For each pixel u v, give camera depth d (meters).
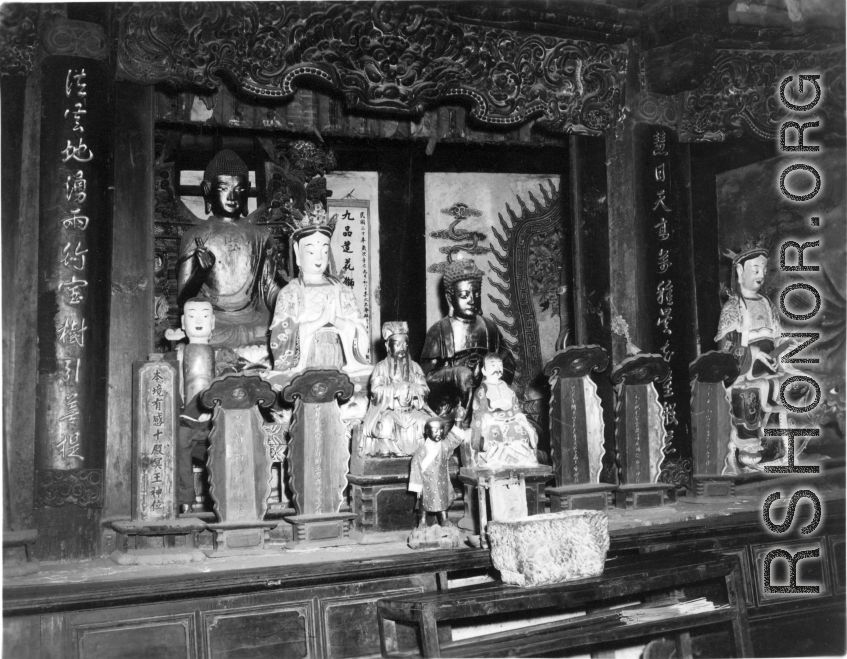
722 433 10.74
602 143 10.70
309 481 8.55
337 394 8.67
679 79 10.67
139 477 8.20
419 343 12.78
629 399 10.12
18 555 7.91
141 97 8.92
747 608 9.74
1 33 8.36
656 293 10.75
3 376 8.14
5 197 8.27
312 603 8.06
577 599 7.65
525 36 10.17
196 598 7.74
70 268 8.29
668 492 10.43
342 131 12.26
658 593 9.49
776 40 11.23
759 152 12.70
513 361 11.41
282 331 9.62
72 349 8.23
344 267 12.66
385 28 9.57
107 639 7.50
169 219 11.42
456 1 9.75
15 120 8.38
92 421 8.26
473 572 9.27
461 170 13.41
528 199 13.70
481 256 13.49
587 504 9.70
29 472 8.15
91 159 8.43
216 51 9.08
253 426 8.39
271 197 11.85
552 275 13.66
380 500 8.83
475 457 8.77
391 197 12.87
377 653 8.19
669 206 10.87
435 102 9.87
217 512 8.27
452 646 7.63
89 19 8.55
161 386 8.28
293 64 9.32
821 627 10.20
